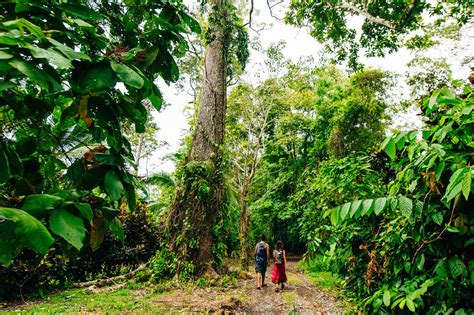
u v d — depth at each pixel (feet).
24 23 2.39
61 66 2.32
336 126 50.93
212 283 24.89
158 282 24.90
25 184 3.42
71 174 3.60
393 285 9.71
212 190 27.53
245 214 42.09
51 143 4.02
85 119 3.27
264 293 23.45
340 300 18.69
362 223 13.39
